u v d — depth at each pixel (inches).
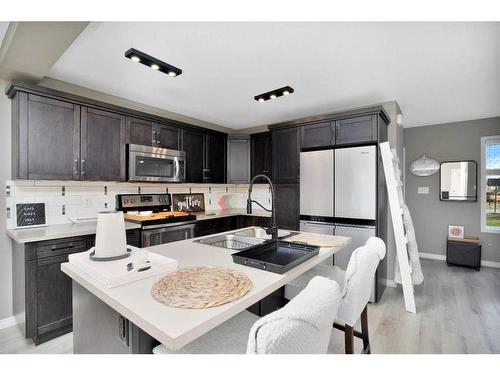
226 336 43.9
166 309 33.8
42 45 67.5
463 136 166.9
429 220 177.3
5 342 82.3
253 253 60.4
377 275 110.0
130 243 104.5
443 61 86.3
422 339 83.8
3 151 91.0
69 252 86.7
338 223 120.3
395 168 116.4
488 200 160.7
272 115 152.5
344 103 129.8
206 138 157.3
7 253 92.2
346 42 74.8
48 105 91.4
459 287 126.7
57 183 104.0
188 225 128.0
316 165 127.9
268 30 68.9
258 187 180.7
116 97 120.6
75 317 51.8
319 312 29.2
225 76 97.7
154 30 68.7
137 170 115.8
